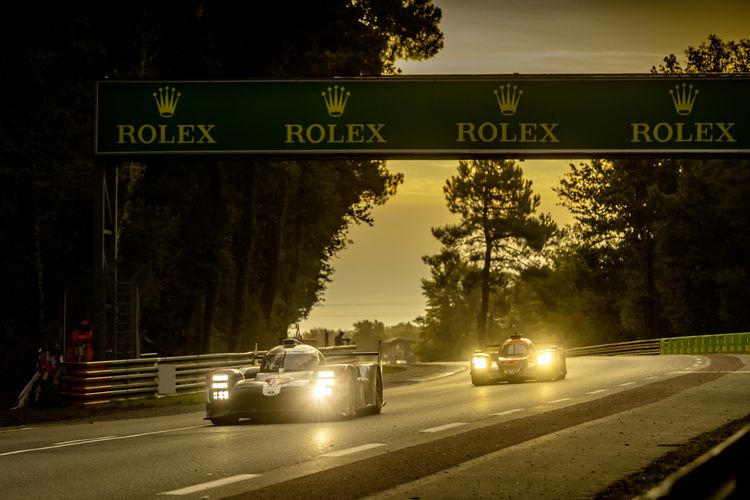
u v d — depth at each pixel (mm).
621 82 59688
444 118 59938
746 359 82750
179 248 95438
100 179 60188
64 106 77625
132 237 85812
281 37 91375
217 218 96500
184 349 103438
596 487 18109
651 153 59375
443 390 57062
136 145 60125
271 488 18547
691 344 128875
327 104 60125
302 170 113875
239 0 89500
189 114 60219
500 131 59781
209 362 63375
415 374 93125
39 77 75625
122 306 60594
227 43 91500
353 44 100500
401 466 21344
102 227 59719
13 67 74812
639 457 22203
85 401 50562
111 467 22672
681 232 155250
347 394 35250
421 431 29625
